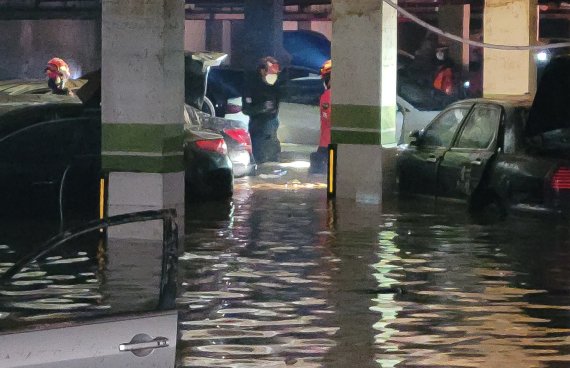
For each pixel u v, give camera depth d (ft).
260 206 85.81
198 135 87.45
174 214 31.37
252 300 53.01
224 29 211.20
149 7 69.56
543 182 71.10
